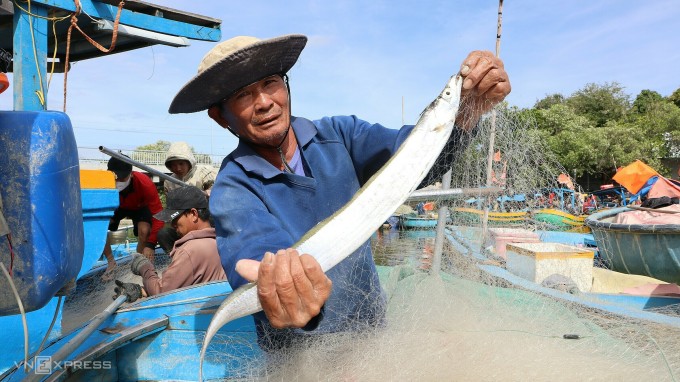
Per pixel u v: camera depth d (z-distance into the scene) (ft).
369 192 4.78
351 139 6.95
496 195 7.95
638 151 102.94
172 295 9.30
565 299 9.96
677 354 6.34
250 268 4.25
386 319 7.01
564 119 106.52
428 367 5.62
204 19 14.75
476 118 5.77
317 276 3.67
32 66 10.75
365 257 6.88
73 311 12.69
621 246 20.10
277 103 6.05
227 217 5.54
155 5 13.55
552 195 13.20
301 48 6.01
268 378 6.18
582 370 5.65
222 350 8.51
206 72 5.65
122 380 8.82
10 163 5.23
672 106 124.16
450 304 7.54
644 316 8.74
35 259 5.30
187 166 19.60
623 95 148.56
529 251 14.11
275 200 6.15
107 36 14.49
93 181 10.16
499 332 6.47
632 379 5.60
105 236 10.51
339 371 5.76
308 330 4.44
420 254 12.07
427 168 4.92
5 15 11.94
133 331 8.23
